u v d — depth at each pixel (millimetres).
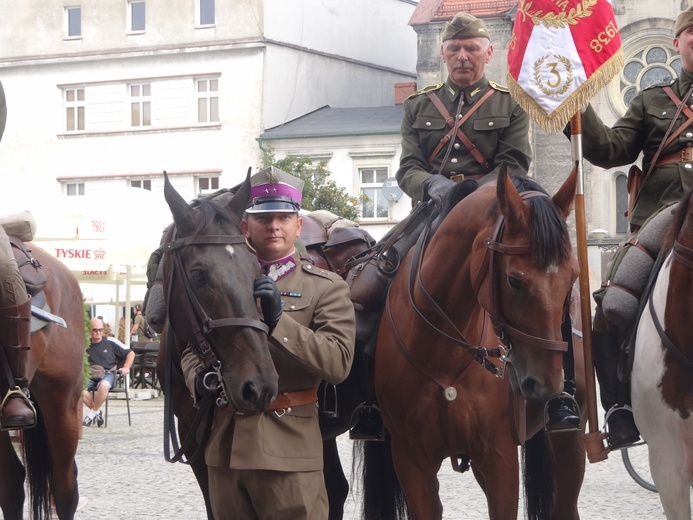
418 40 43844
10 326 6711
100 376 16859
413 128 6777
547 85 6016
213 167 44375
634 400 5383
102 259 19438
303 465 5023
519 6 6145
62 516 7539
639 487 10672
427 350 5555
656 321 5203
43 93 46750
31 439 7465
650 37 41344
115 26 45781
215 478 5125
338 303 5258
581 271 5836
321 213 7387
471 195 5434
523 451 6598
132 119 45812
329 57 47531
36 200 19609
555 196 5043
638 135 6141
